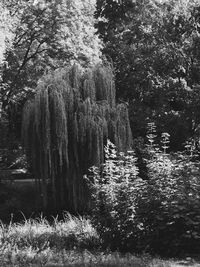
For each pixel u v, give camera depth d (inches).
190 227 324.2
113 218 346.0
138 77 677.3
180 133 647.8
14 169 757.9
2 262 285.0
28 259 296.0
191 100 660.7
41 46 916.0
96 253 321.1
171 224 326.6
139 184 345.7
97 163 484.4
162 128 642.8
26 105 511.5
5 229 421.4
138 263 285.7
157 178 340.8
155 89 673.0
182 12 697.0
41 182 504.4
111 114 508.4
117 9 750.5
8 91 830.5
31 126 504.7
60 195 507.5
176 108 693.3
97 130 488.4
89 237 378.0
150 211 335.9
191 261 299.0
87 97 509.7
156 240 335.3
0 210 553.3
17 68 861.2
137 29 699.4
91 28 902.4
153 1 716.0
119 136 504.4
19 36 885.2
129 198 341.1
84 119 491.5
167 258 311.7
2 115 758.5
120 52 693.9
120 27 737.6
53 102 490.3
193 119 653.3
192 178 339.3
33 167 509.0
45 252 322.3
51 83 504.1
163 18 696.4
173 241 326.0
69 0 886.4
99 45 881.5
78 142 493.4
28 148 508.1
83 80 517.7
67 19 884.0
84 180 492.7
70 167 496.7
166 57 670.5
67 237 379.9
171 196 331.3
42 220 458.3
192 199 325.7
